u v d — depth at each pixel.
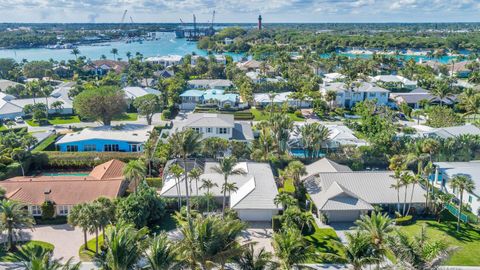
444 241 39.62
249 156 86.94
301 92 146.88
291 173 73.12
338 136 95.25
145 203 60.03
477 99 115.62
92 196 65.25
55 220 62.31
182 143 59.97
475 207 66.75
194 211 64.56
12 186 66.56
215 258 37.62
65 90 154.12
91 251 53.28
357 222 45.91
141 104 119.81
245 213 63.41
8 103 129.88
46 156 86.00
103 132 100.25
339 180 70.12
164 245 36.62
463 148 85.56
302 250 39.81
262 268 38.28
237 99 145.88
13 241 55.84
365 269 46.03
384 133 91.38
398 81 170.75
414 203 66.25
